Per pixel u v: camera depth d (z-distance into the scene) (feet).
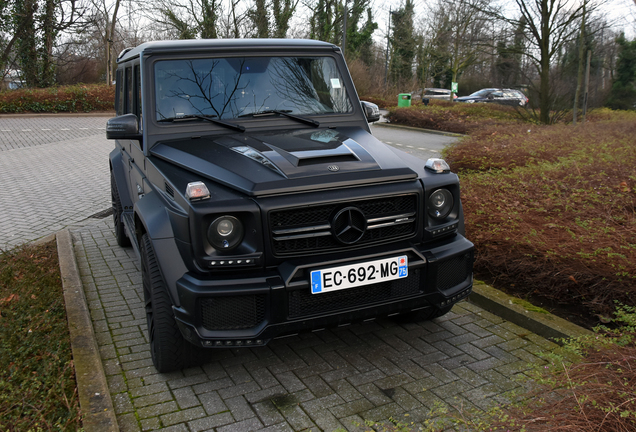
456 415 8.98
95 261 17.97
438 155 39.27
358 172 9.84
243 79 12.74
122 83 16.83
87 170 36.17
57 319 12.92
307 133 11.85
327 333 12.55
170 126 11.96
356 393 9.95
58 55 98.58
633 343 9.80
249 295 9.04
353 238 9.64
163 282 9.91
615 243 13.98
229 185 9.36
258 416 9.30
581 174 21.53
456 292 10.54
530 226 16.01
